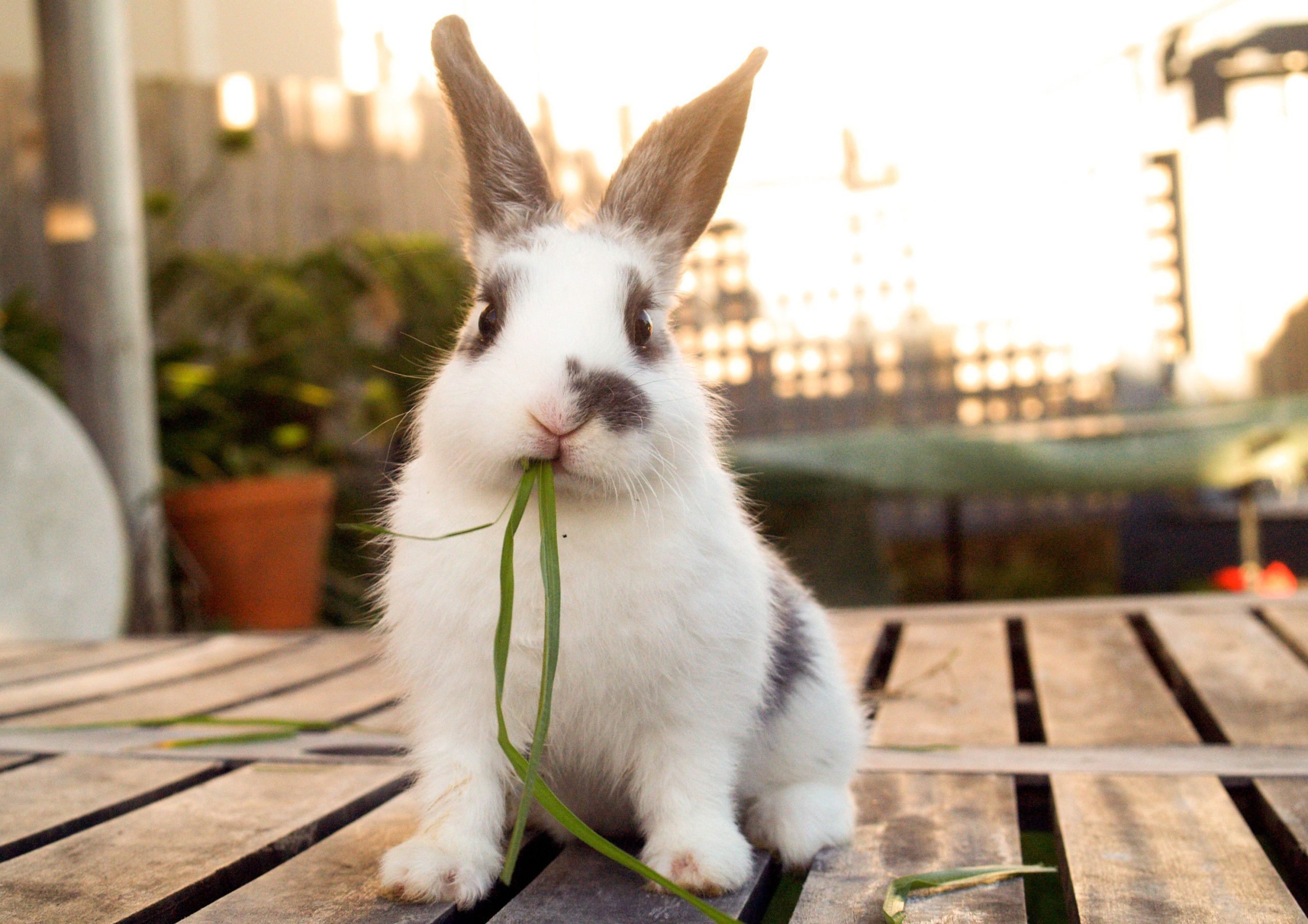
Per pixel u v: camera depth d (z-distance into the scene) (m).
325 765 0.61
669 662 0.46
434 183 1.88
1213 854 0.48
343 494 1.54
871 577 1.42
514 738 0.48
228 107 1.81
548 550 0.44
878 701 0.71
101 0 1.18
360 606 1.40
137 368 1.20
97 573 1.08
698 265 1.95
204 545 1.25
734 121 0.55
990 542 1.90
